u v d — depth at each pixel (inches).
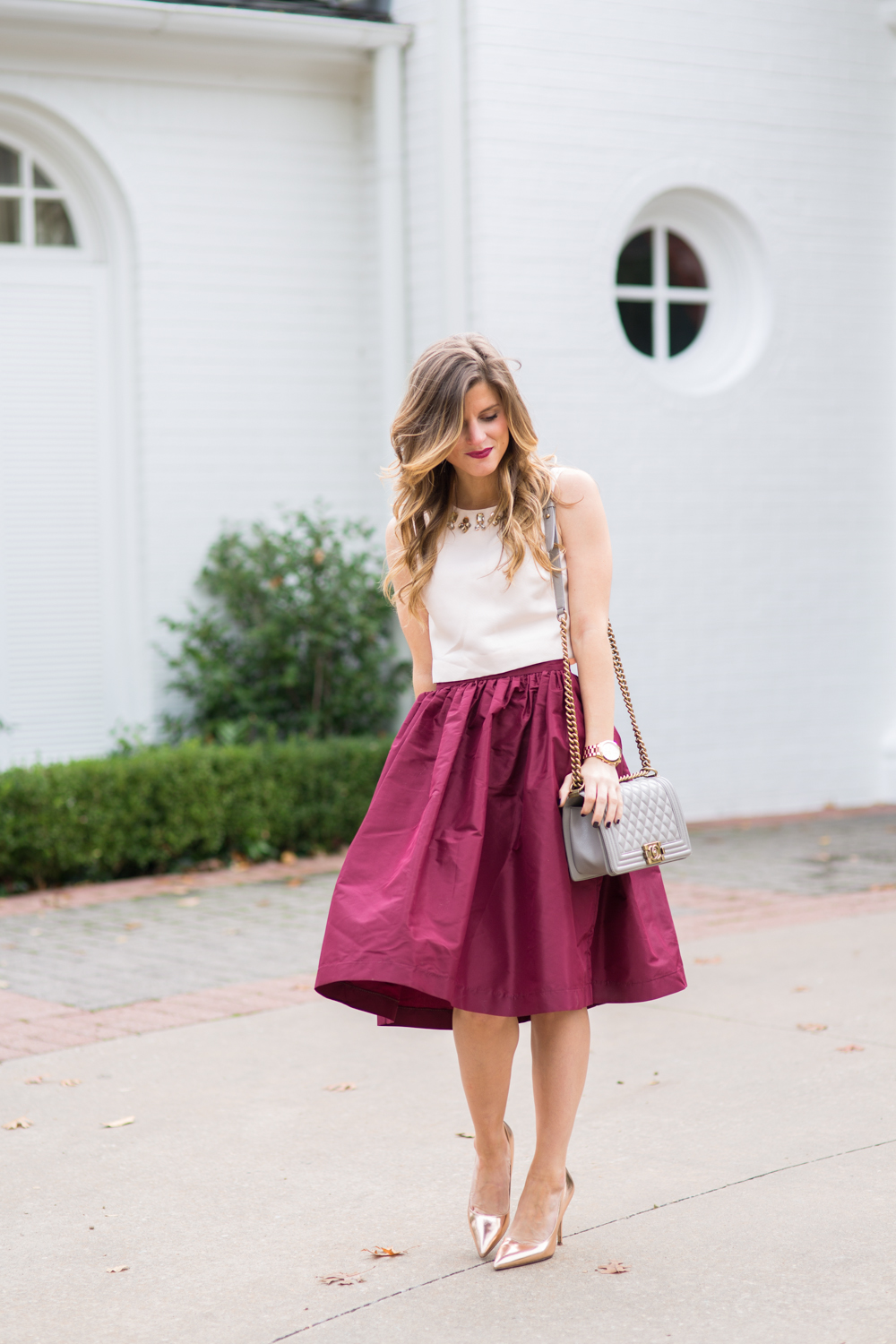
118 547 449.4
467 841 148.9
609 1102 206.4
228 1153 191.5
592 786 148.9
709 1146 187.0
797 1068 217.2
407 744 157.9
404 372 456.4
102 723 449.1
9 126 435.2
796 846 421.7
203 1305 147.2
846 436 490.9
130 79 438.9
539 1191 153.9
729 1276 147.7
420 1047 239.1
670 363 476.7
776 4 468.8
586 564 155.7
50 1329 142.9
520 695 154.8
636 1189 173.3
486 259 435.2
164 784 391.5
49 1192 180.1
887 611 501.4
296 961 296.8
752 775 481.1
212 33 431.5
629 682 462.3
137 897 366.3
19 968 295.4
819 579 489.1
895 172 492.7
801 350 482.0
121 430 448.1
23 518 440.1
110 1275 155.3
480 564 155.6
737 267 480.7
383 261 454.0
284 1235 164.6
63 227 445.7
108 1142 197.2
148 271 443.8
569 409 447.8
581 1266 151.9
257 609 449.4
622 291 464.8
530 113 437.7
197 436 451.5
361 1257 157.3
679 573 467.2
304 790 417.4
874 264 491.8
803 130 476.7
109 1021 256.2
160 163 444.1
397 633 455.5
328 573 447.5
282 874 393.1
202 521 452.8
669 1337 135.3
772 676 482.9
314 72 456.4
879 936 299.0
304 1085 219.6
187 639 445.4
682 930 312.2
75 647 446.3
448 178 436.8
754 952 289.7
